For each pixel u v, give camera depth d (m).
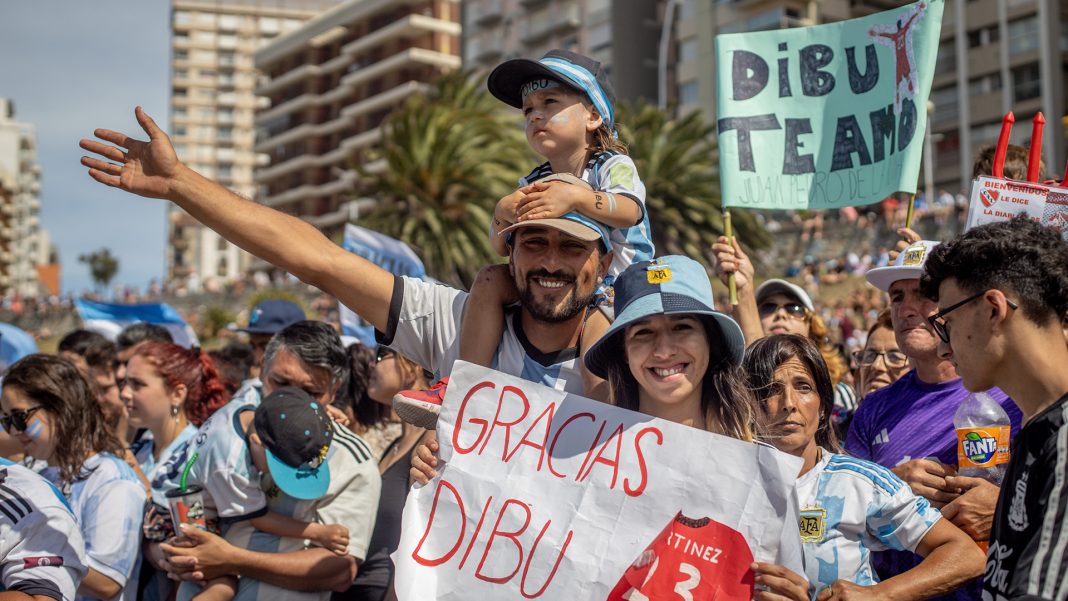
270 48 89.06
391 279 3.50
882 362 5.05
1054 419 2.33
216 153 136.50
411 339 3.53
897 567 3.60
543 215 3.12
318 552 4.08
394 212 32.09
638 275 3.05
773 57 4.89
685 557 2.86
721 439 2.92
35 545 3.57
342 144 78.69
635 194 3.50
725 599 2.80
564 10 60.50
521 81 3.87
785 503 2.81
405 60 75.44
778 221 41.50
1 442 5.27
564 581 2.93
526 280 3.20
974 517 3.22
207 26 137.75
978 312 2.50
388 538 4.68
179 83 136.50
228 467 4.07
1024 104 46.34
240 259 128.00
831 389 3.58
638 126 33.91
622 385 3.17
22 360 4.45
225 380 7.05
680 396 3.00
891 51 4.61
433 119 32.09
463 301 3.51
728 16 50.50
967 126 48.53
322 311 29.28
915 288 4.05
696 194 33.31
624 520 2.94
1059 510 2.23
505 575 2.98
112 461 4.46
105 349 6.84
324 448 4.05
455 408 3.14
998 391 3.65
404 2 77.81
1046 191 3.66
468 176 31.58
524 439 3.08
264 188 90.56
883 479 3.29
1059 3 45.97
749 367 3.54
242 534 4.12
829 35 4.80
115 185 3.18
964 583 3.08
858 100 4.70
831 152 4.73
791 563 2.79
